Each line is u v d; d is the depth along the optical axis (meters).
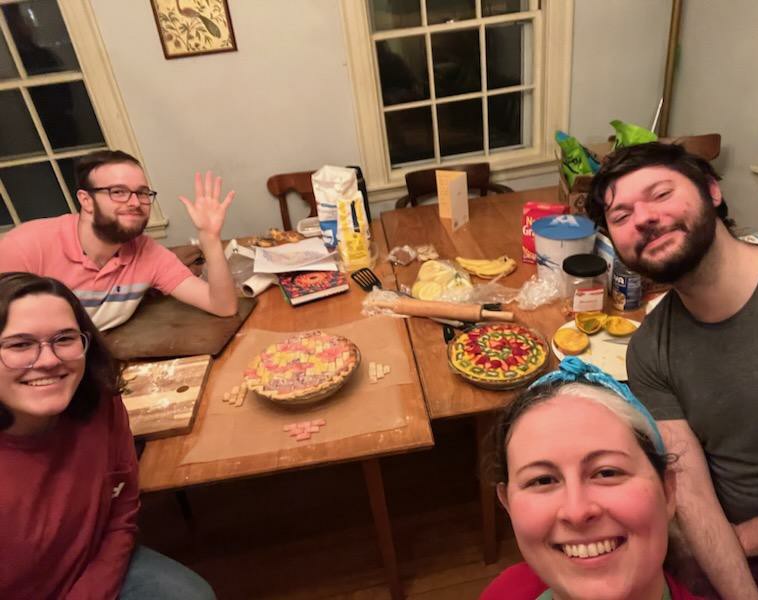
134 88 2.58
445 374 1.36
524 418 0.73
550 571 0.66
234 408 1.34
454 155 3.09
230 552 1.95
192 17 2.46
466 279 1.76
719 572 0.99
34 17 2.50
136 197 1.64
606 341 1.41
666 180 0.98
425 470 2.16
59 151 2.79
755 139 2.37
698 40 2.57
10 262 1.67
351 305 1.73
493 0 2.73
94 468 1.13
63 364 0.99
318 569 1.85
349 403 1.30
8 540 1.00
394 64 2.82
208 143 2.74
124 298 1.74
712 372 1.04
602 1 2.64
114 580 1.19
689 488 1.03
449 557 1.82
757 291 0.98
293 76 2.64
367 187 2.92
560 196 2.27
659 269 0.98
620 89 2.84
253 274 1.98
